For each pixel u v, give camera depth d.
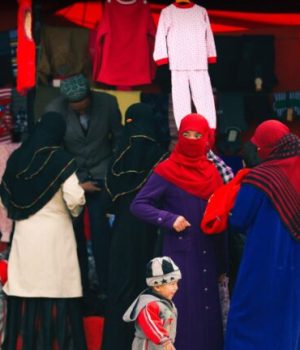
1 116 17.14
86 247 16.02
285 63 18.34
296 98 17.66
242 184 13.88
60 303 15.14
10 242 16.09
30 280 15.02
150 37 16.88
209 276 14.32
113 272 14.97
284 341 13.67
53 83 17.36
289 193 13.73
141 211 14.10
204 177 14.25
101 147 16.14
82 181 15.98
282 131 13.95
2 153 16.84
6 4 18.23
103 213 15.43
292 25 18.50
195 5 16.33
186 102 15.98
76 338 15.18
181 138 14.15
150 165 14.91
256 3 18.25
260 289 13.72
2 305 15.27
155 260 13.40
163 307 13.32
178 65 16.08
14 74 17.86
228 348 13.84
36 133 15.20
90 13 18.83
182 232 14.24
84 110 16.03
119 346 14.84
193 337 14.19
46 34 17.36
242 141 17.92
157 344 13.16
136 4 16.73
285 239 13.70
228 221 14.17
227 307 14.80
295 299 13.77
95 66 16.77
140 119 15.08
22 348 15.12
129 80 16.69
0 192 15.34
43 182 15.00
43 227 15.04
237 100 17.47
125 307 14.88
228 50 17.94
